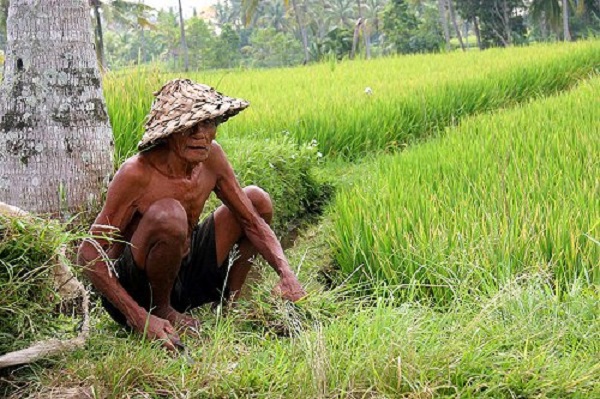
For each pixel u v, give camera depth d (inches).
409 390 156.9
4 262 160.6
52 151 251.6
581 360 167.2
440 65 808.3
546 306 188.5
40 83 250.8
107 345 171.3
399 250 242.1
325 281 261.6
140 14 1371.8
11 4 254.5
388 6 1921.8
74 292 174.4
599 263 219.5
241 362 163.5
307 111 472.7
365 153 455.8
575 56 794.8
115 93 343.3
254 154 329.1
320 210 362.3
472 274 220.1
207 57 2133.4
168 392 155.0
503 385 158.7
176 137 172.6
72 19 253.3
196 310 209.6
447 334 177.0
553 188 277.4
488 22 1879.9
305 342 168.1
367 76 725.9
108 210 175.5
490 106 581.3
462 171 314.0
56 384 154.3
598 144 336.8
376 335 172.4
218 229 194.1
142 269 179.3
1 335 160.1
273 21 2539.4
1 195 255.3
